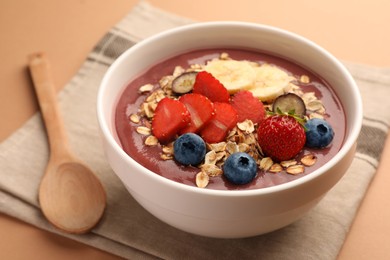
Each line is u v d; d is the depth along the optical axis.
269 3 0.62
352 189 0.46
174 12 0.60
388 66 0.55
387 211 0.45
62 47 0.57
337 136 0.43
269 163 0.41
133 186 0.40
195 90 0.44
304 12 0.61
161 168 0.41
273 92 0.44
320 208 0.45
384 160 0.48
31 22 0.60
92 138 0.49
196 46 0.49
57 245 0.44
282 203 0.38
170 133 0.42
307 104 0.44
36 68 0.53
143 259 0.43
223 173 0.40
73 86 0.53
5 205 0.45
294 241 0.43
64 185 0.46
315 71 0.47
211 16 0.60
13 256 0.43
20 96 0.53
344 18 0.60
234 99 0.43
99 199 0.45
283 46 0.47
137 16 0.58
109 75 0.44
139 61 0.46
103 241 0.43
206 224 0.39
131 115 0.44
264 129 0.41
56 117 0.49
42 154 0.48
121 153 0.39
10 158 0.48
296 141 0.40
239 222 0.39
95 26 0.59
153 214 0.42
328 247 0.43
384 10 0.61
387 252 0.43
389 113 0.50
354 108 0.42
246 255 0.42
